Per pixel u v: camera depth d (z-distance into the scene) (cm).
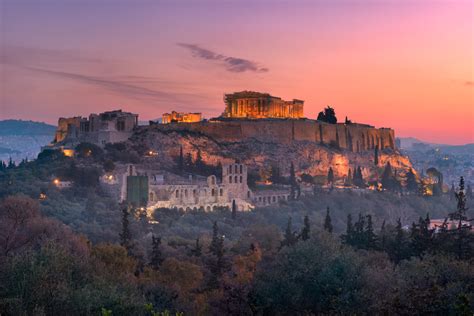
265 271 9850
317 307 8025
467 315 5706
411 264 9238
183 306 8906
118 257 11419
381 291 7869
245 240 17125
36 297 6650
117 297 6806
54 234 11131
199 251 15338
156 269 12850
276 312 8244
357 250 12781
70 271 7638
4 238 10850
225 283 10431
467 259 10856
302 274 8506
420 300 6844
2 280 6944
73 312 6619
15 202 12038
